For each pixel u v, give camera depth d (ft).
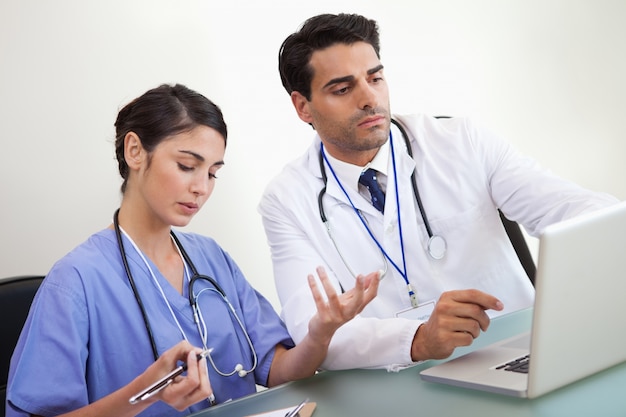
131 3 8.29
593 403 2.96
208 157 4.31
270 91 9.18
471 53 10.27
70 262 4.25
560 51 10.78
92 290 4.22
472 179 5.80
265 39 9.14
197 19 8.70
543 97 10.69
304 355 4.28
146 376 3.53
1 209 7.56
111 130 8.16
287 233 5.64
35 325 4.04
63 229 7.88
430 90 10.02
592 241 3.01
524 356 3.61
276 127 9.21
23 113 7.70
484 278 5.79
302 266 5.44
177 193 4.26
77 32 7.99
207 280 4.71
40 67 7.79
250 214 9.00
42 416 3.90
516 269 5.89
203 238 4.98
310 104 5.50
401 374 3.91
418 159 5.84
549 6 10.71
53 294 4.12
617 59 11.09
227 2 8.91
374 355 4.09
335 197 5.65
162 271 4.54
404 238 5.59
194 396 3.41
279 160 9.23
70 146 7.93
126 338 4.26
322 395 3.76
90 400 4.17
